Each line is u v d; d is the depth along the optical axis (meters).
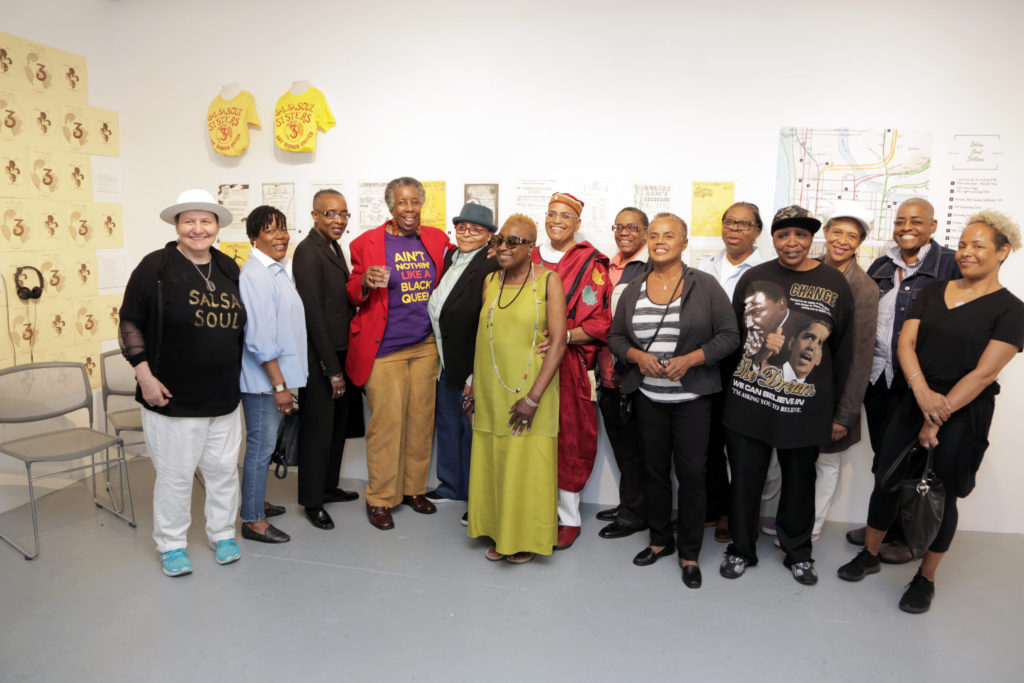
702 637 2.41
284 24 3.73
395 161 3.69
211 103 3.86
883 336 2.95
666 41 3.35
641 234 3.16
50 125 3.60
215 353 2.69
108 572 2.82
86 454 3.01
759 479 2.78
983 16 3.06
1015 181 3.12
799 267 2.64
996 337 2.39
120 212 4.08
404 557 2.99
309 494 3.27
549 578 2.82
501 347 2.77
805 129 3.27
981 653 2.33
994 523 3.28
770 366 2.62
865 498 3.38
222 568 2.87
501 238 2.70
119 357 3.64
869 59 3.18
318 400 3.20
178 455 2.71
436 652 2.31
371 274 3.01
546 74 3.48
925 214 2.80
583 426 3.09
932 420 2.46
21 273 3.47
